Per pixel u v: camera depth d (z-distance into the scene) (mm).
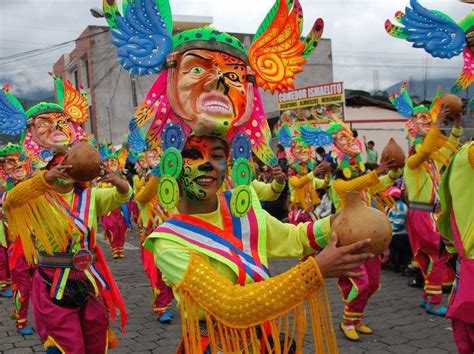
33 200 3070
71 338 3195
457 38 3365
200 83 2033
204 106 1996
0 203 6066
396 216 7246
